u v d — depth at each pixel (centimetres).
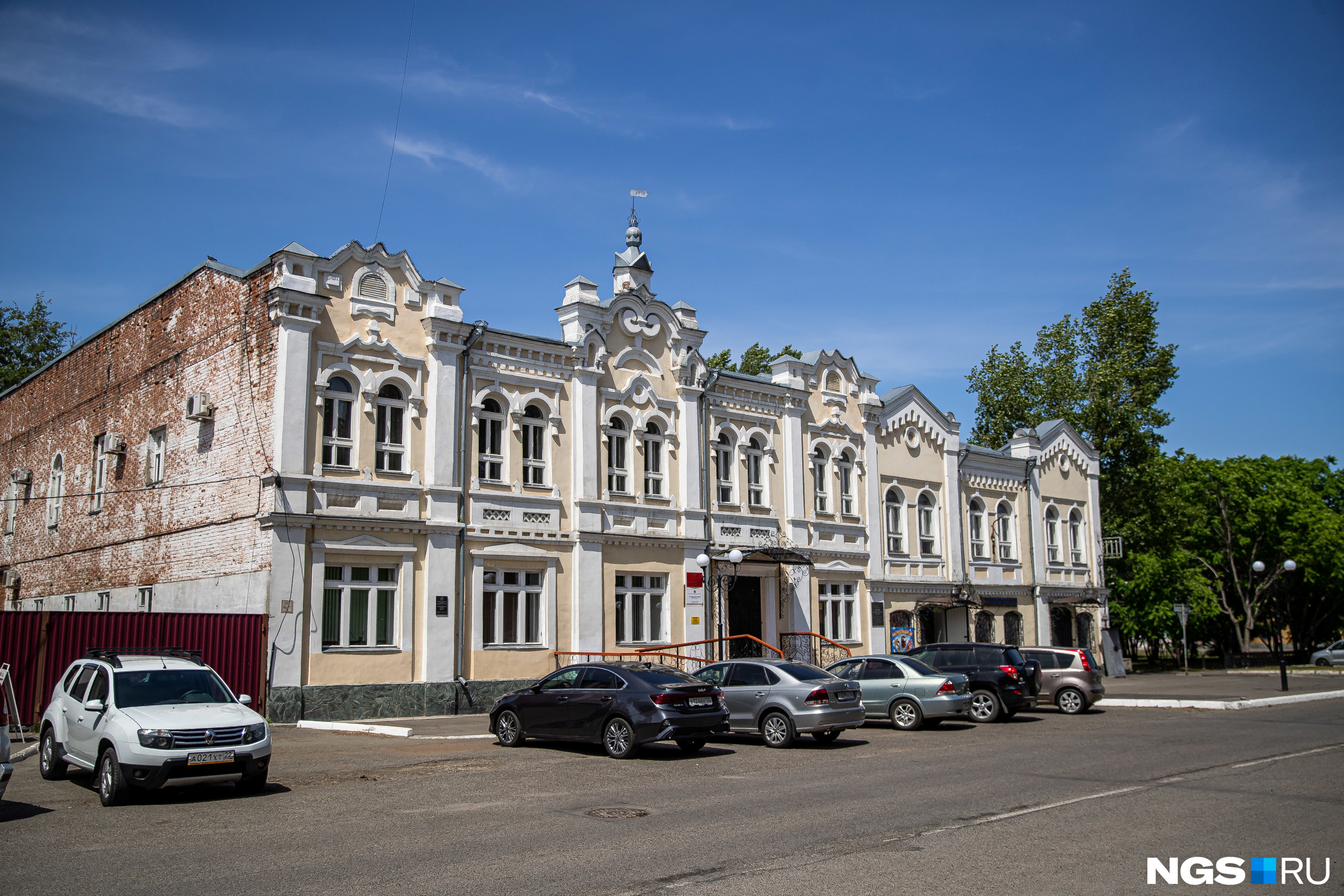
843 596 3538
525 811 1172
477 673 2561
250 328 2453
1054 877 860
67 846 997
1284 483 6009
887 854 942
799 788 1335
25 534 3712
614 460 2970
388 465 2494
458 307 2650
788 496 3391
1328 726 2125
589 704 1725
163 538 2727
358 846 984
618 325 3009
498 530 2647
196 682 1417
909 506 3828
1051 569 4403
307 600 2297
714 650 3073
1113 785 1337
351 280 2466
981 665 2402
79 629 2144
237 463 2438
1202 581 5409
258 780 1312
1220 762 1566
